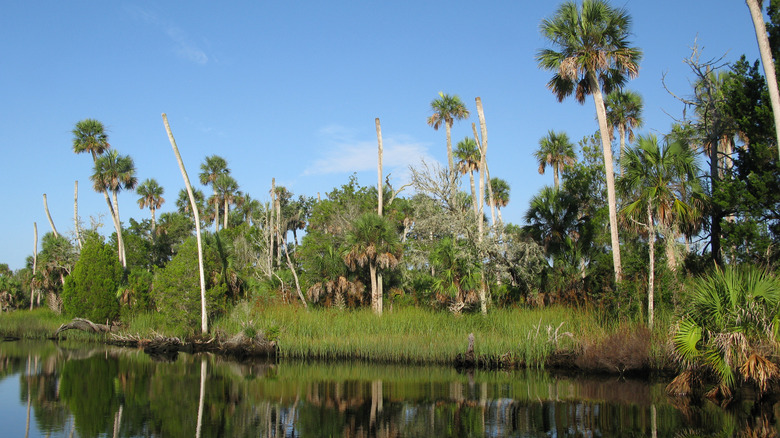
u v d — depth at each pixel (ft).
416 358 68.03
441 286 81.82
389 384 53.11
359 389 50.57
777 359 37.45
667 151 56.29
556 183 115.75
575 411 40.14
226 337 81.71
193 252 90.07
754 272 39.55
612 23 69.26
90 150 130.82
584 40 70.08
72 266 138.62
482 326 73.61
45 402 45.39
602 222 82.79
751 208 56.44
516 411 40.52
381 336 72.43
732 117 61.72
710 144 68.13
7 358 76.33
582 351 59.62
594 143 100.22
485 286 83.46
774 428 34.53
